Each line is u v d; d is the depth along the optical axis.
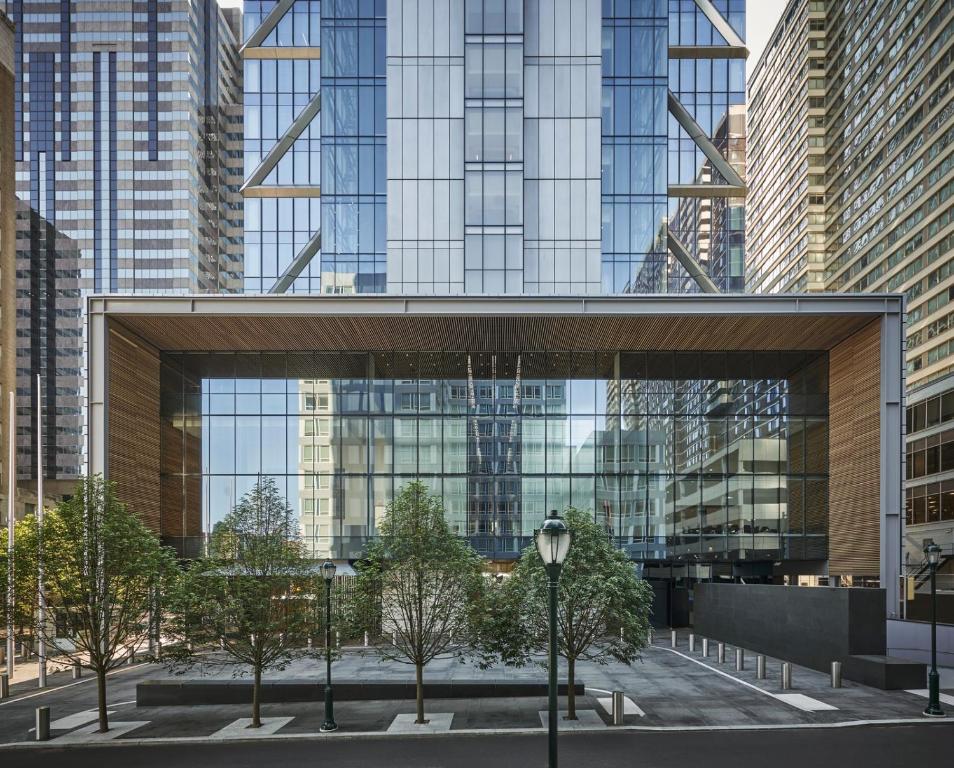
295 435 35.91
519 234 40.59
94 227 123.81
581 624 18.64
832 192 112.75
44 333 122.44
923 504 57.47
